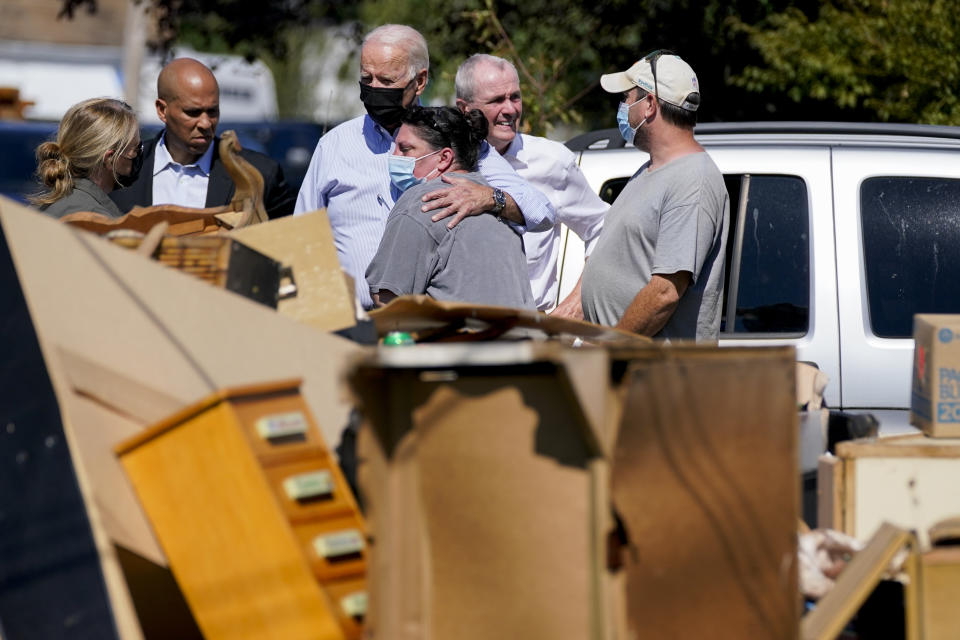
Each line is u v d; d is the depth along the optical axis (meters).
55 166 14.27
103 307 9.16
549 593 7.53
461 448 7.71
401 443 7.78
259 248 10.62
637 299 13.52
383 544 7.71
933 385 10.31
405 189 14.13
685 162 13.68
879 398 14.73
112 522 8.42
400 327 11.05
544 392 7.56
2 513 8.52
